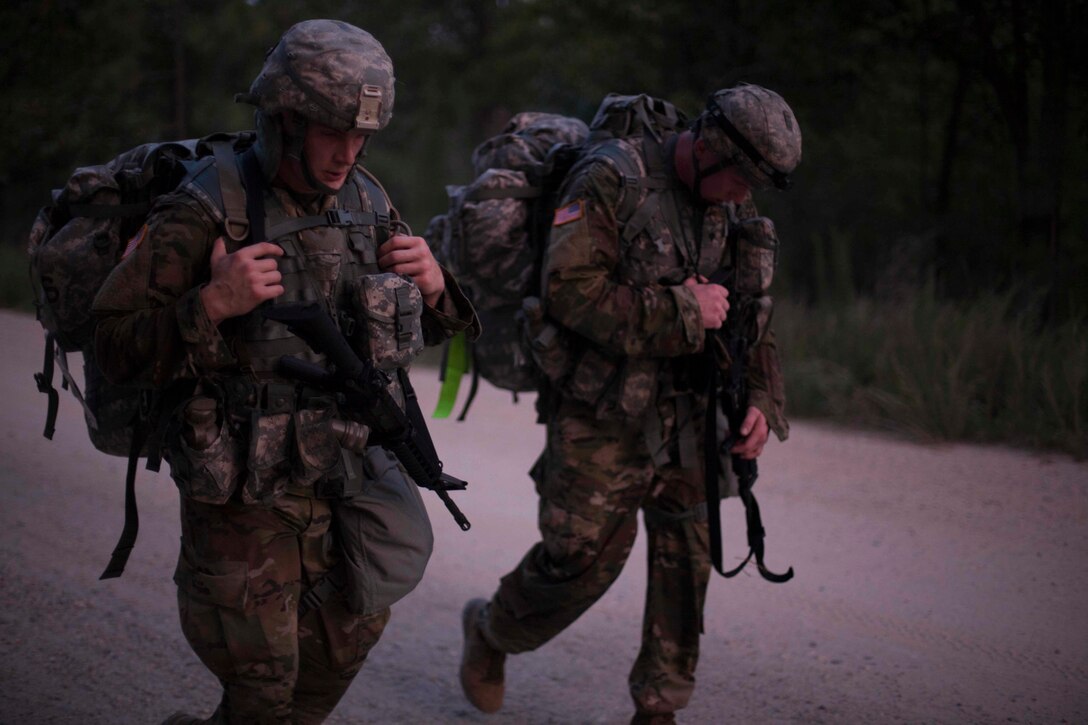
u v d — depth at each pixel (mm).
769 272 2900
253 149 2145
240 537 2119
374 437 2137
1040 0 8508
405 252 2201
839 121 11594
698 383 2795
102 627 3590
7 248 16906
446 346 3328
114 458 5738
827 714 3127
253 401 2068
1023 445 6266
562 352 2791
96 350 2025
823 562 4406
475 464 5934
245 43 21844
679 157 2812
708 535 2859
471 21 27547
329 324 1998
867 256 11344
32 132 16984
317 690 2383
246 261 1922
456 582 4199
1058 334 7441
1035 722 3066
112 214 2309
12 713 2967
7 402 6938
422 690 3291
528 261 3059
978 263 10328
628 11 11969
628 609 3979
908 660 3490
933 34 9555
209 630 2137
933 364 6926
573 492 2844
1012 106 9023
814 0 10578
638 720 2896
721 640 3668
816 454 6082
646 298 2678
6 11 16391
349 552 2232
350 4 26562
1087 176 9594
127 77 18859
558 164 3029
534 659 3549
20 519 4668
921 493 5340
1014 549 4547
